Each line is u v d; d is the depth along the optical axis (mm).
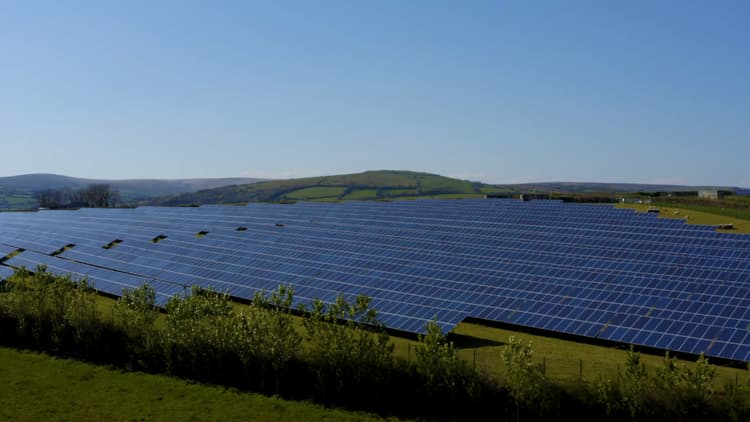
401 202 129375
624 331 45750
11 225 132625
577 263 64438
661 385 31469
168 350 41625
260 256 76938
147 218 123312
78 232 110062
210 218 118812
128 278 71625
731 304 46562
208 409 36031
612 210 99375
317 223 104250
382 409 35781
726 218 106438
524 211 103125
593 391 32531
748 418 29969
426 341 35938
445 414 34656
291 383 38562
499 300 53469
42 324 48438
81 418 34875
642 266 60938
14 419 34719
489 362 40969
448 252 72438
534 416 32969
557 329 48062
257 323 39844
